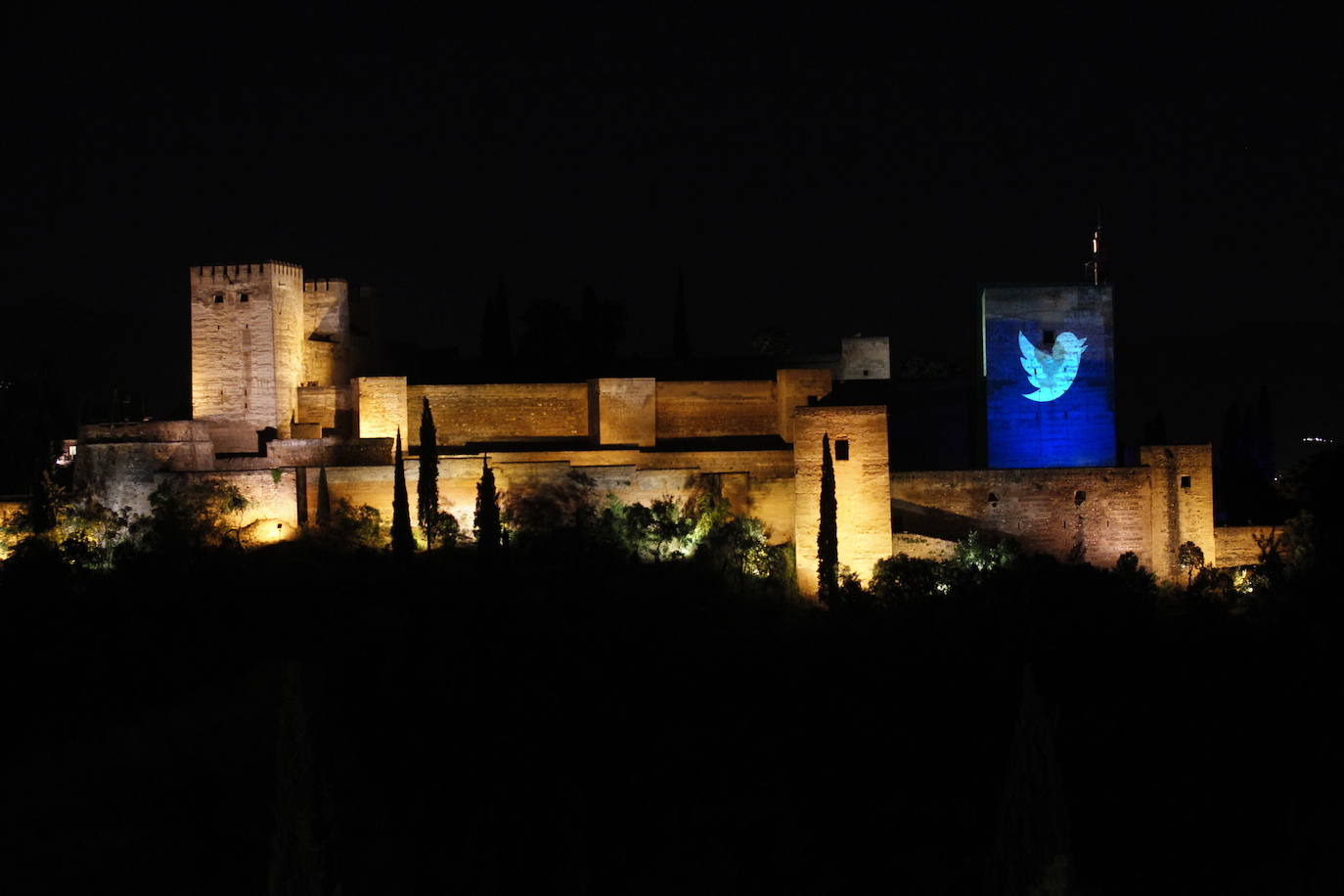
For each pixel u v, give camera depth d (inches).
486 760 2593.5
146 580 3152.1
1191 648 3031.5
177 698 2842.0
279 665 2903.5
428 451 3425.2
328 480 3464.6
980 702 2829.7
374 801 2422.5
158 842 2423.7
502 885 2278.5
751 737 2701.8
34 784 2591.0
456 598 3095.5
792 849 2364.7
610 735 2689.5
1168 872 2341.3
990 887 1593.3
